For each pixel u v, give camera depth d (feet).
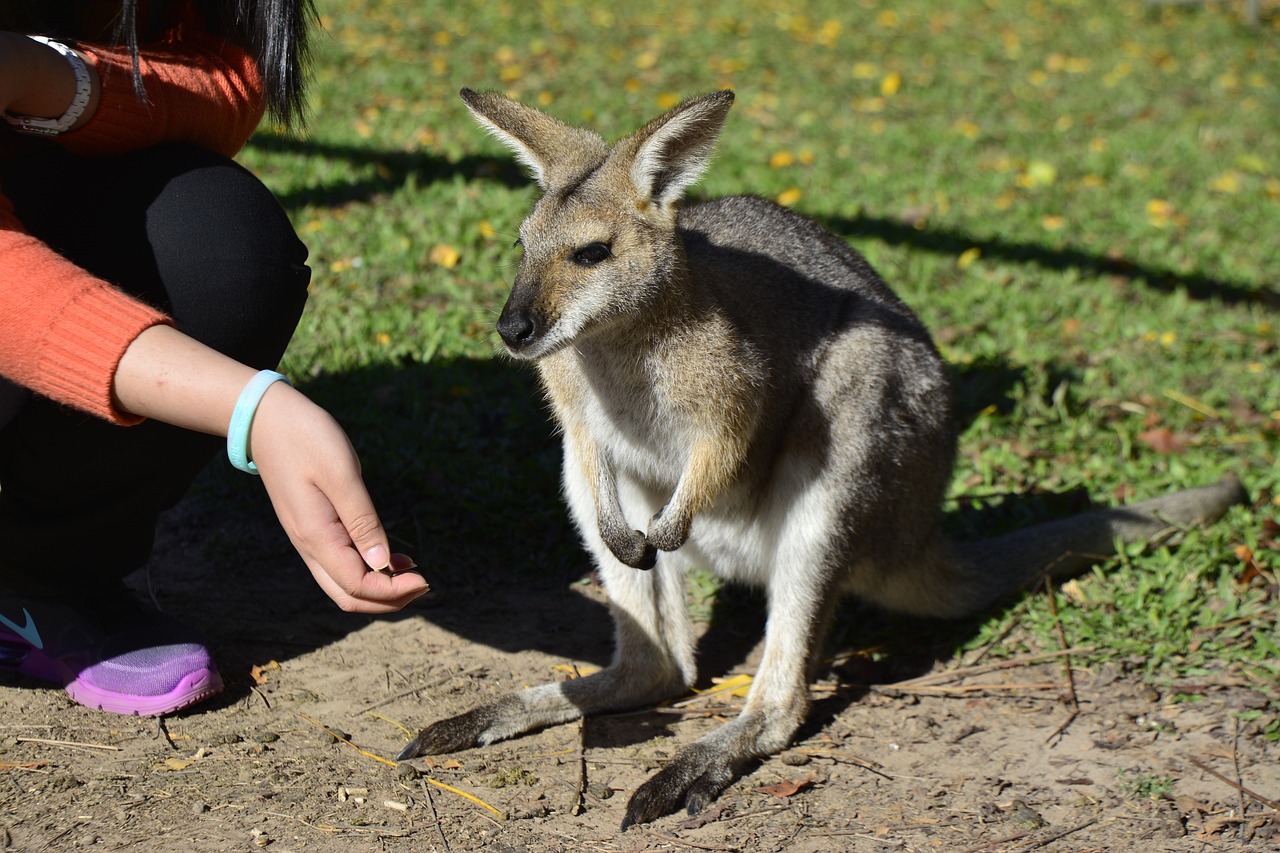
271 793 8.40
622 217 9.76
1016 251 20.24
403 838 8.04
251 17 8.48
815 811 8.71
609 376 10.02
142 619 9.48
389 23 34.45
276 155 21.67
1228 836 8.44
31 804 8.07
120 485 8.81
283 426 5.87
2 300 6.12
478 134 24.13
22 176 8.23
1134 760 9.39
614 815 8.56
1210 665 10.65
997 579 11.77
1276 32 40.52
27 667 9.48
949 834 8.41
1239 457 14.21
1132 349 17.04
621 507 10.98
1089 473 13.74
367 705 9.74
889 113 29.35
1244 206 22.97
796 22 39.09
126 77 7.77
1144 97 31.94
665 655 10.27
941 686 10.59
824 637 10.17
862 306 10.85
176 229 8.32
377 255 18.06
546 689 9.79
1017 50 37.04
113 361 6.05
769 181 22.56
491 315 15.35
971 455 14.29
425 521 12.53
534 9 38.09
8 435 8.53
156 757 8.75
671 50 34.50
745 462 10.23
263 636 10.64
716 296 10.08
